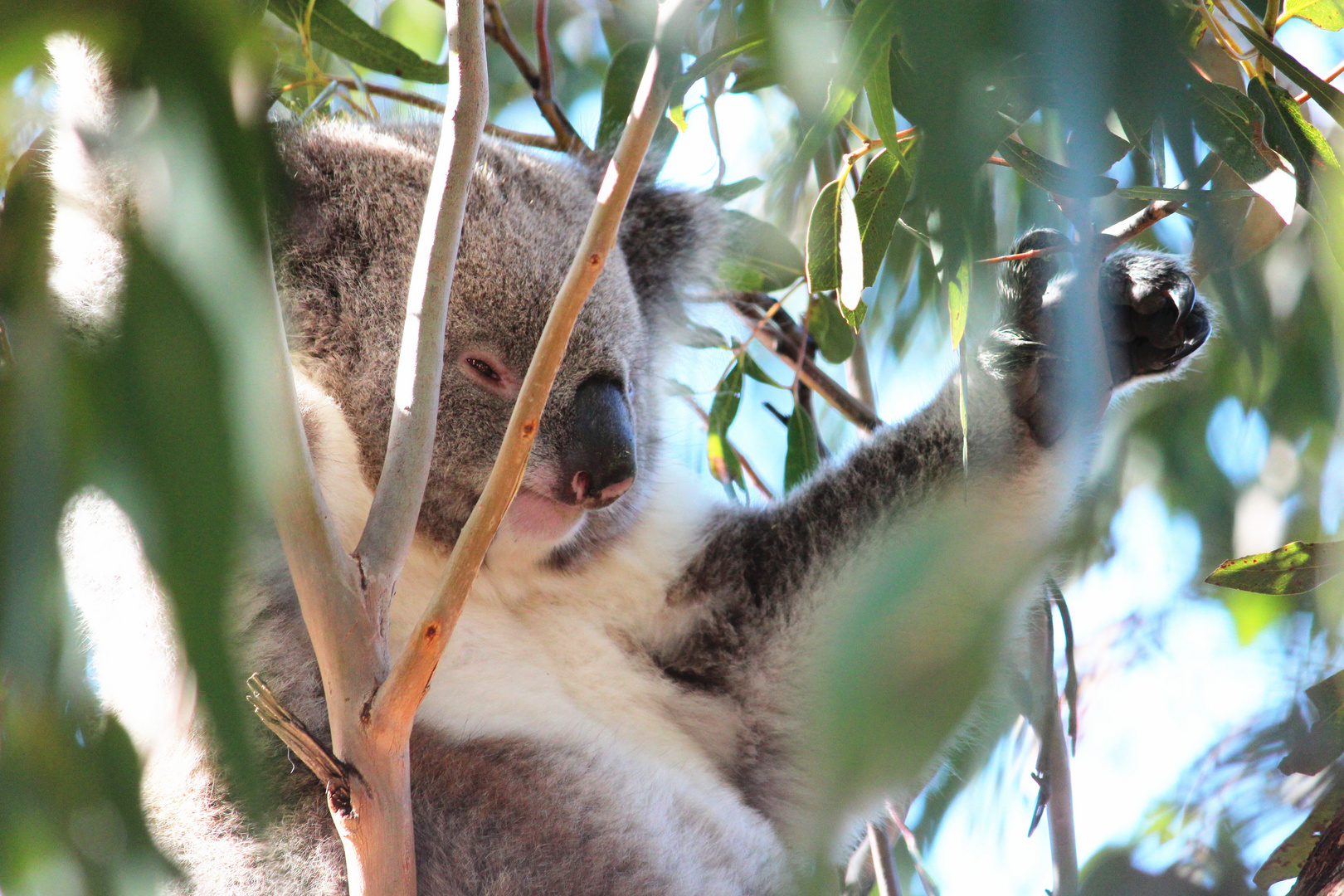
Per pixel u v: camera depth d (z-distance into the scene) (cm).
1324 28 472
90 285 397
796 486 645
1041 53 302
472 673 562
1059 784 579
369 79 830
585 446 577
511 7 954
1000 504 548
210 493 207
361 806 320
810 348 769
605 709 609
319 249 581
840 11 505
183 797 442
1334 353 777
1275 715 620
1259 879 463
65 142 400
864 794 250
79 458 227
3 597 227
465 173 346
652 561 635
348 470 564
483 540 320
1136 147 417
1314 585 458
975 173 312
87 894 343
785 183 786
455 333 585
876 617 262
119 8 227
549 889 473
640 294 709
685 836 516
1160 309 508
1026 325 534
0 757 345
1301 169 444
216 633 204
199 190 221
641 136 317
